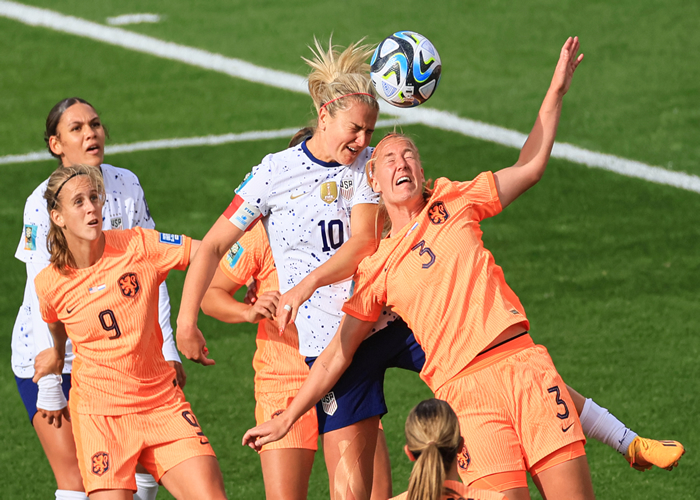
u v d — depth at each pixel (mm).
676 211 32375
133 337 14672
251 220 14625
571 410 13258
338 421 14984
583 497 12969
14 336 16656
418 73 15227
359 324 14133
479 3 59656
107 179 17078
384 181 13867
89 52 53281
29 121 43469
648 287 26797
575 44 14953
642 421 19922
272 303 14383
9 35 55969
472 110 43812
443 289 13523
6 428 20719
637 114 42281
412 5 59906
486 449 13062
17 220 32469
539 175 14750
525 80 47312
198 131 42125
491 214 14602
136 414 14648
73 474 15961
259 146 40000
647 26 54156
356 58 14461
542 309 25656
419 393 21703
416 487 10617
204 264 14484
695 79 46188
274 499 14617
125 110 45094
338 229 14617
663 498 17375
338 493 14734
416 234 13750
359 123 13930
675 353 22984
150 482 16141
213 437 19938
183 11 61156
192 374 22766
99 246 14766
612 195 33844
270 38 55219
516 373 13305
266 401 15406
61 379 15820
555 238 30328
